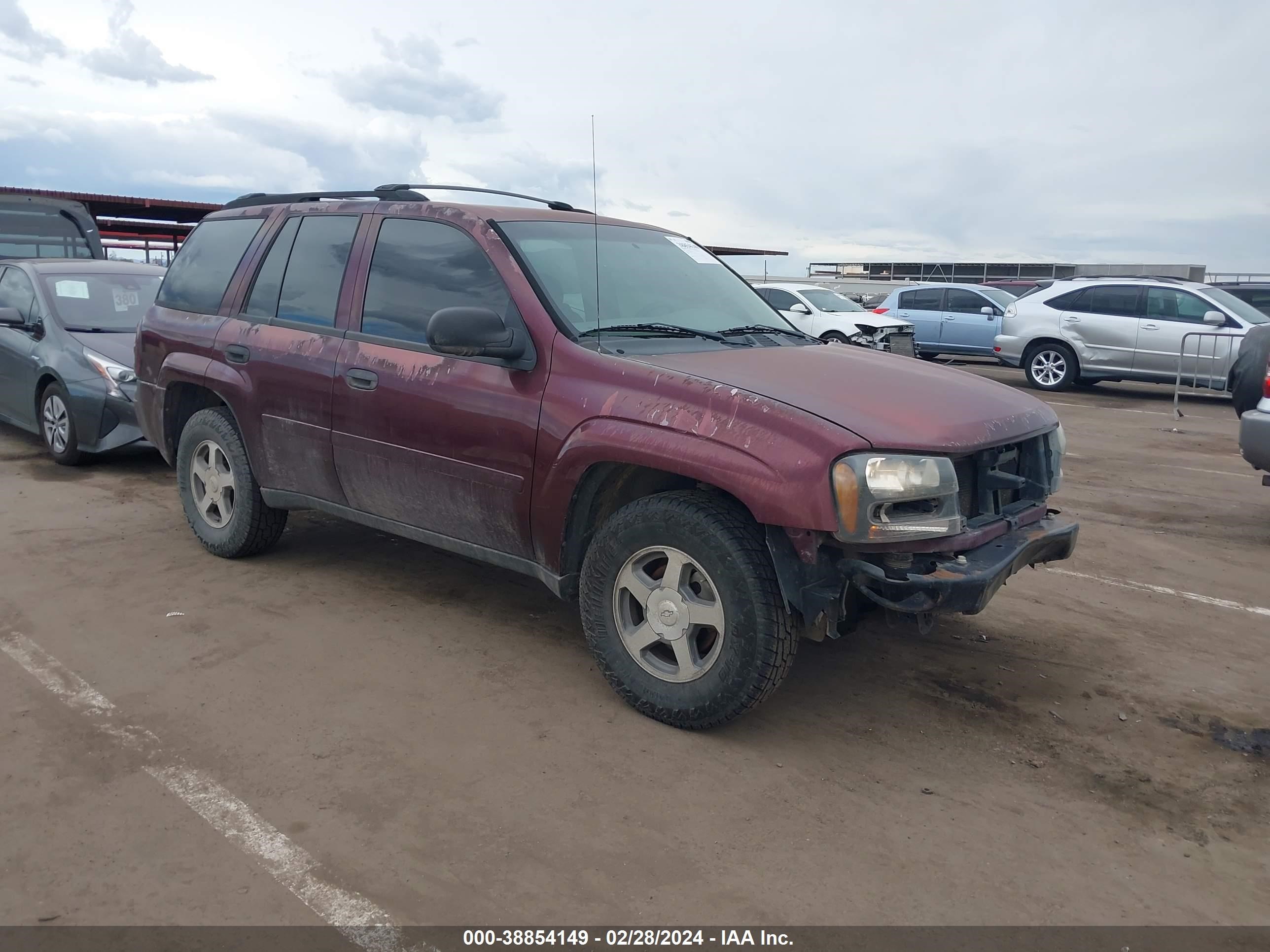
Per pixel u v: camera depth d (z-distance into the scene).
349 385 4.22
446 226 4.11
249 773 3.09
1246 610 5.00
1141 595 5.20
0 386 8.11
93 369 7.14
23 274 8.16
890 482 3.03
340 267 4.46
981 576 3.11
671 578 3.40
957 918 2.53
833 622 3.20
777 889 2.61
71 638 4.09
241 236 5.06
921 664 4.19
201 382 4.93
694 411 3.27
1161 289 14.20
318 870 2.62
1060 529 3.66
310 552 5.34
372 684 3.76
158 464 7.63
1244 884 2.73
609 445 3.38
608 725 3.50
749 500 3.10
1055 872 2.74
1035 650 4.39
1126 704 3.86
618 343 3.70
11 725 3.35
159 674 3.78
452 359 3.90
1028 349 15.38
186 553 5.29
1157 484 8.07
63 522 5.84
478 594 4.80
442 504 4.00
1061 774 3.29
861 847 2.82
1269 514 7.05
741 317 4.39
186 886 2.54
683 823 2.90
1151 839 2.93
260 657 3.97
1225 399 14.54
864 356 4.13
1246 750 3.51
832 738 3.48
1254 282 16.66
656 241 4.69
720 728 3.50
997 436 3.44
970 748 3.46
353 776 3.09
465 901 2.52
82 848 2.68
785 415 3.13
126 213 19.27
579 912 2.49
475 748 3.30
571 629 4.40
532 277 3.80
